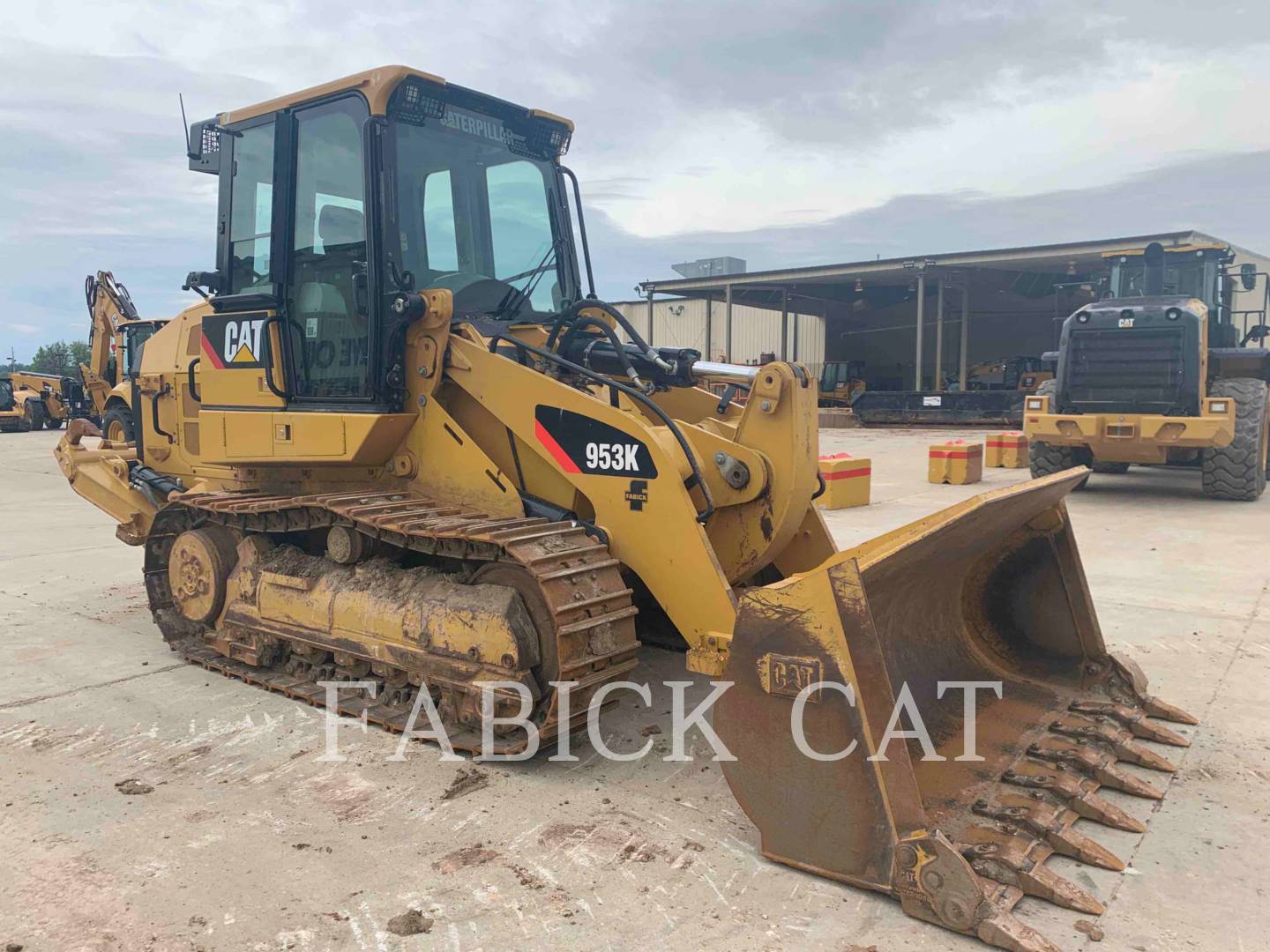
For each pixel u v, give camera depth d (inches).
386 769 147.8
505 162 200.5
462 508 169.6
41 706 177.6
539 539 145.6
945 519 116.1
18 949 101.3
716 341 1643.7
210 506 189.9
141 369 243.4
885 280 1181.7
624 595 146.4
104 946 101.6
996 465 585.9
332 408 180.1
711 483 152.0
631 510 150.0
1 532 379.9
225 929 104.7
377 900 110.2
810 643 111.0
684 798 137.0
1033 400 436.5
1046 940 98.3
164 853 121.6
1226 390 411.5
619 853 120.5
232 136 202.8
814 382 155.9
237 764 150.0
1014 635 168.4
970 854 110.4
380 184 168.9
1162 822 127.2
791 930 103.3
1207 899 108.8
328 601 172.7
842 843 111.0
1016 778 128.5
